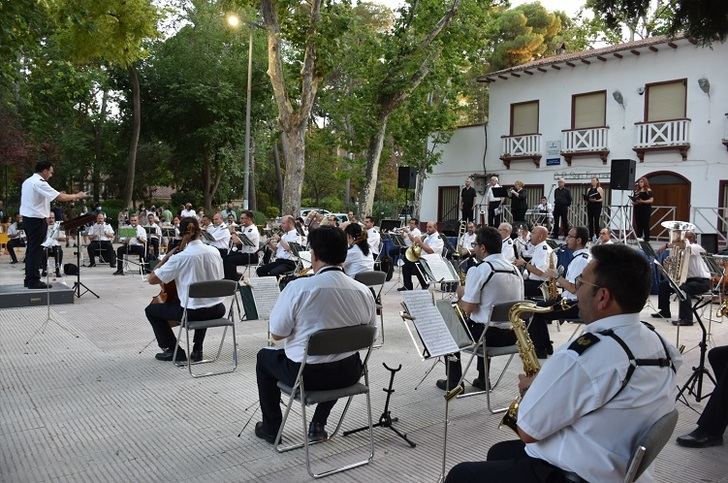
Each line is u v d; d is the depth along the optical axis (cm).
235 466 411
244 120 3316
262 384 451
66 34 1719
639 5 618
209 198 3538
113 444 445
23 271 1540
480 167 2462
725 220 1803
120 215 2395
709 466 422
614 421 223
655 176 1969
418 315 421
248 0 1989
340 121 2547
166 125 3350
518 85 2319
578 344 228
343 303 415
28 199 991
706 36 599
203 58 3234
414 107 2420
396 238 1359
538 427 227
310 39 1792
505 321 533
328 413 459
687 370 685
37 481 385
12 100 2581
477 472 255
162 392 566
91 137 3375
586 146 2106
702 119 1859
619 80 2041
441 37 2184
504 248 1051
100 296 1127
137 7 1695
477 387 600
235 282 616
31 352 705
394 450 444
